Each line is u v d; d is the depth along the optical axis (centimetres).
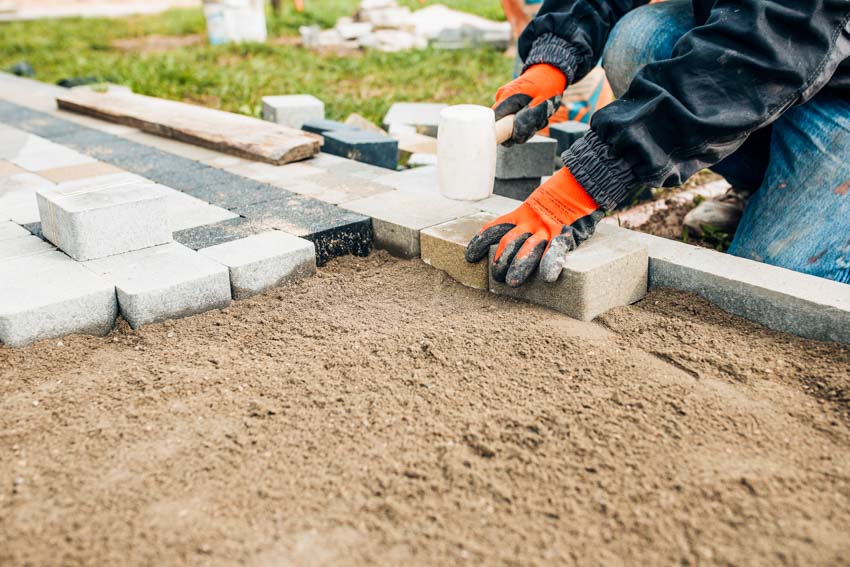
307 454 165
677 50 217
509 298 240
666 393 185
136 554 136
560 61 248
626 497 150
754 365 198
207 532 141
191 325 226
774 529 140
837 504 147
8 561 135
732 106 205
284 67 731
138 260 242
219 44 899
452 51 835
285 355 209
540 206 228
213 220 282
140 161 366
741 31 202
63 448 167
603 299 227
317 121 430
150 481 156
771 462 160
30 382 194
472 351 206
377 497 151
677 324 220
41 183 327
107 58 788
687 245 249
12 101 527
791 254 249
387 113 502
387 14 962
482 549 137
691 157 215
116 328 225
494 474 157
